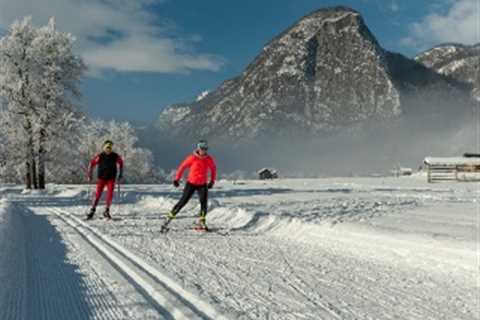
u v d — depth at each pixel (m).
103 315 4.37
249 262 7.07
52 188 33.47
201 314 4.48
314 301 5.07
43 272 6.04
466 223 12.04
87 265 6.48
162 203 17.03
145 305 4.65
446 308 4.93
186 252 7.76
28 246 8.00
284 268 6.71
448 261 6.92
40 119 33.53
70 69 35.28
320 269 6.70
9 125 34.00
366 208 16.55
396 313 4.73
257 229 10.91
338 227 9.78
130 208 16.20
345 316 4.59
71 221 12.12
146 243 8.61
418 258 7.27
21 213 14.10
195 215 13.71
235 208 13.34
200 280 5.79
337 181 47.69
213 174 10.61
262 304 4.87
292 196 23.67
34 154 33.72
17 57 33.81
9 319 4.21
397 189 30.69
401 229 10.50
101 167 12.77
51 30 35.25
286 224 10.69
